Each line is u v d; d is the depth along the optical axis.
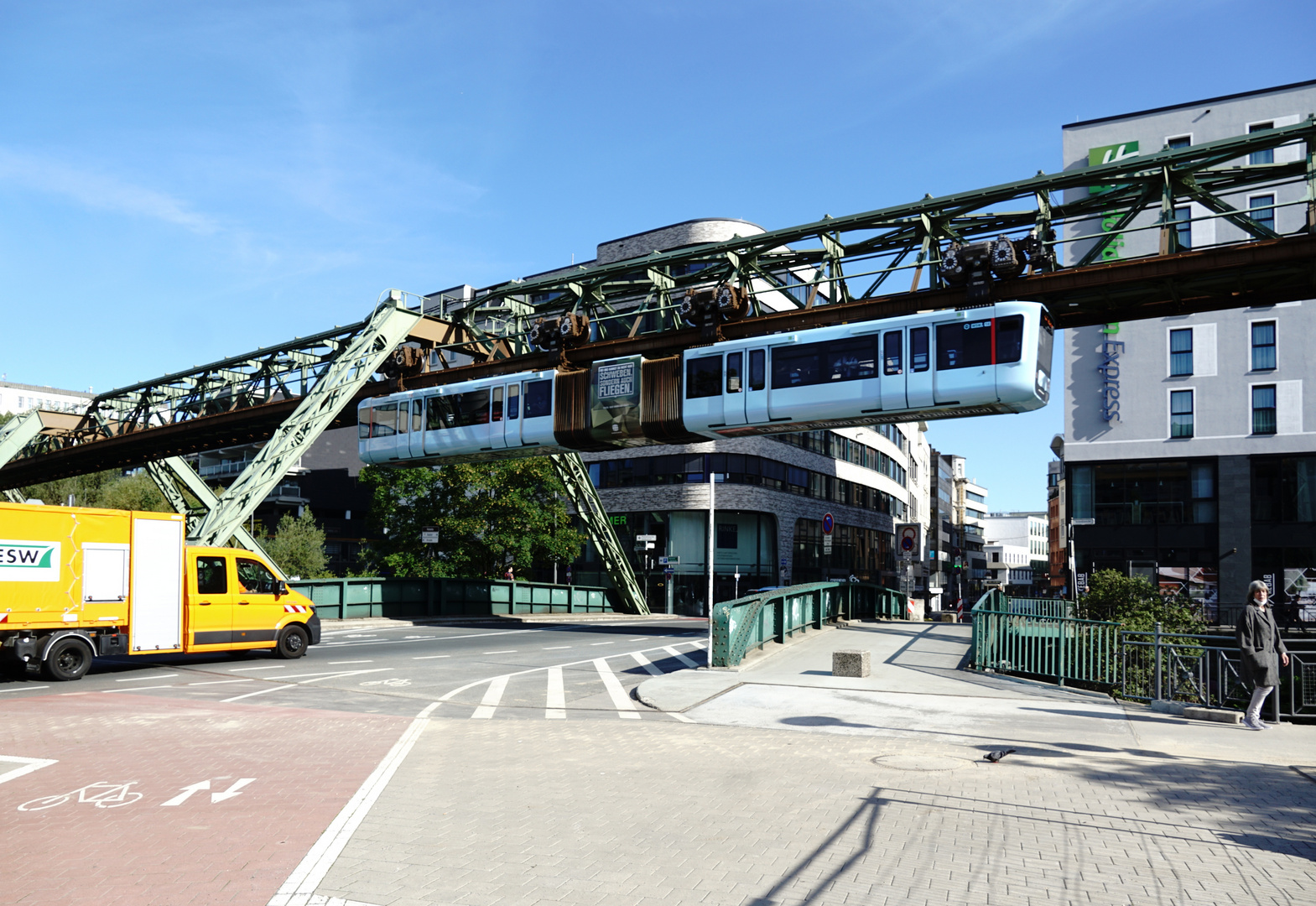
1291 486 42.19
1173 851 6.38
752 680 16.44
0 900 5.47
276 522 75.69
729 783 8.54
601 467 62.94
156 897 5.54
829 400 24.03
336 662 20.28
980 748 10.21
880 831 6.88
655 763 9.46
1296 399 42.47
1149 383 44.94
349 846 6.58
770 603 21.70
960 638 25.44
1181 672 15.11
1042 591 125.88
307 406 30.88
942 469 131.00
